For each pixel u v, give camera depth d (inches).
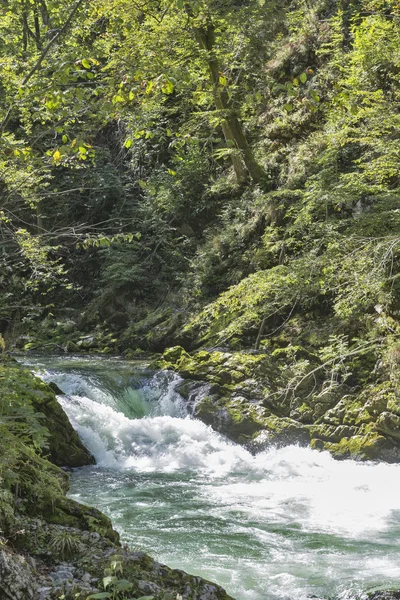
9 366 215.3
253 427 466.6
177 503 336.5
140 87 221.6
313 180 598.5
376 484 376.2
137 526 297.6
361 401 454.0
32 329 792.3
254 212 685.9
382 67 531.8
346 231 498.0
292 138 697.6
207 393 497.7
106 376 519.5
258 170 703.7
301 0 752.3
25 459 209.3
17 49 596.7
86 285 845.8
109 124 912.9
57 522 182.2
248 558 257.3
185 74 217.0
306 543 275.7
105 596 143.8
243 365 507.8
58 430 405.4
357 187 498.6
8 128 549.6
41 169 251.8
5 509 170.7
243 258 671.8
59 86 218.4
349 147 611.5
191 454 439.5
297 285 498.6
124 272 757.9
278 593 222.1
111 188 843.4
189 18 613.6
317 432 453.4
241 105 744.3
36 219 843.4
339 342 478.6
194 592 165.0
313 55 705.0
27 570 151.3
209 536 283.9
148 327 698.8
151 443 450.3
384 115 476.4
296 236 610.9
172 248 780.0
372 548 269.3
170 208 780.0
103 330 755.4
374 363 484.7
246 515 315.9
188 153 788.0
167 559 255.0
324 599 216.2
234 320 560.1
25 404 206.4
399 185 530.9
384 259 441.1
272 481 386.6
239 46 701.9
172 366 535.5
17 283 794.2
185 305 693.3
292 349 512.4
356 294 454.0
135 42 526.9
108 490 360.8
